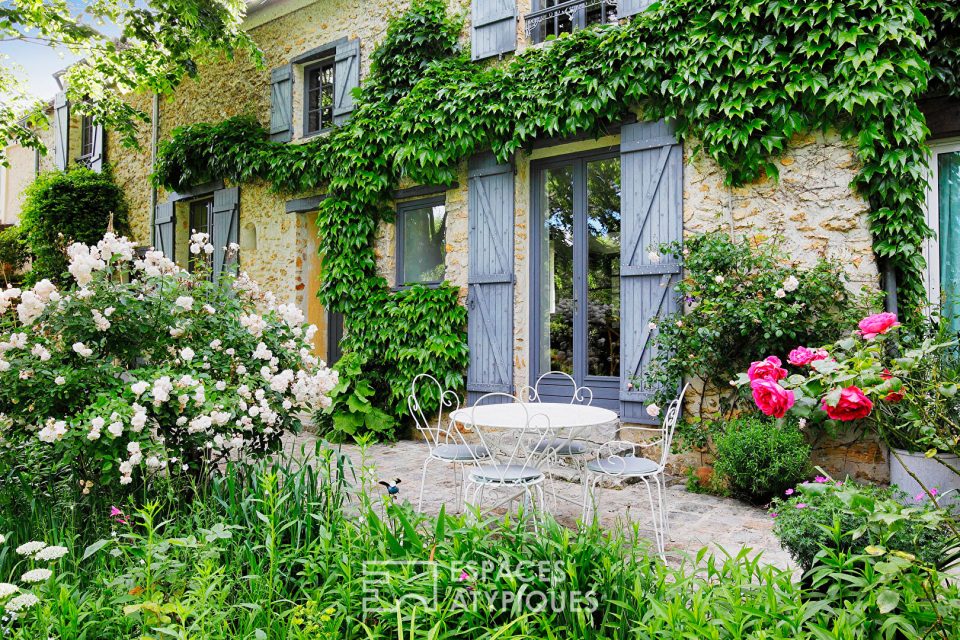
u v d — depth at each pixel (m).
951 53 4.22
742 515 3.69
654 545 3.15
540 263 5.81
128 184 10.10
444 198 6.42
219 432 3.09
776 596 1.66
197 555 2.02
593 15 5.61
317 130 7.81
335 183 6.61
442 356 5.91
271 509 2.28
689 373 4.49
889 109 3.89
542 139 5.57
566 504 3.97
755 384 1.66
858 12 3.99
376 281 6.60
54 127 11.82
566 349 5.64
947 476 3.48
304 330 3.78
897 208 4.02
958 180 4.44
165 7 6.52
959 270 4.43
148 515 2.06
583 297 5.52
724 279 4.27
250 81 8.27
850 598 1.74
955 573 2.39
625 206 4.98
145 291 3.24
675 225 4.74
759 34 4.30
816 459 4.10
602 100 4.84
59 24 6.56
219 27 6.75
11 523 2.50
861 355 1.59
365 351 6.33
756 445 3.79
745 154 4.40
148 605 1.62
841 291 4.05
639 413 4.84
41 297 2.91
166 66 7.61
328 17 7.45
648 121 4.88
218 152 7.83
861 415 1.54
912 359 1.56
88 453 2.66
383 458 5.29
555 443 3.84
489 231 5.84
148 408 2.88
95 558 2.29
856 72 3.93
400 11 6.73
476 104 5.59
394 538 2.13
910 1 3.85
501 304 5.72
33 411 2.92
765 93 4.26
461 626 1.74
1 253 11.02
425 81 5.92
